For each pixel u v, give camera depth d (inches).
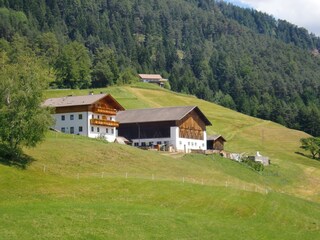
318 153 6968.5
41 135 3070.9
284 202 3026.6
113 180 2940.5
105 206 2317.9
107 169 3437.5
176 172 3759.8
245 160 5064.0
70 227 1898.4
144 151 4212.6
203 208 2642.7
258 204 2861.7
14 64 3225.9
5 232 1734.7
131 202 2551.7
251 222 2544.3
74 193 2581.2
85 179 2945.4
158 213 2327.8
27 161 3164.4
